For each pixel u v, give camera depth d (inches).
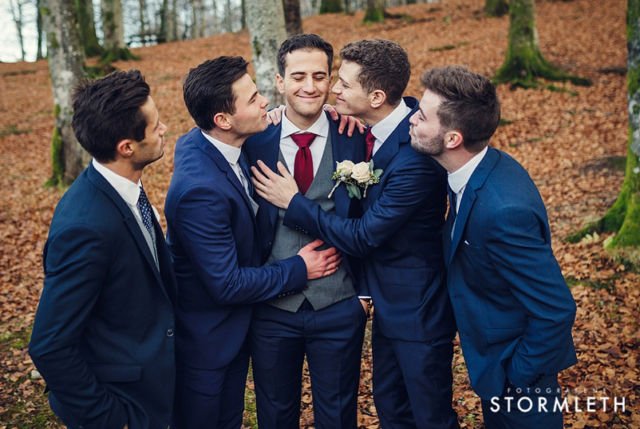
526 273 83.6
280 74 103.2
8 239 295.9
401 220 98.4
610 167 308.7
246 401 147.4
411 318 103.2
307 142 104.3
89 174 83.0
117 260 82.5
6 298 227.6
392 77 97.8
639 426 125.4
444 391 106.3
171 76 713.0
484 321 93.4
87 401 80.1
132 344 87.3
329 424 110.3
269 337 106.1
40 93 741.3
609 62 542.3
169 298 95.5
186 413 103.9
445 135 87.5
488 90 86.6
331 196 105.6
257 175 103.5
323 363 107.7
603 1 787.4
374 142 105.8
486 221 85.8
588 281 193.9
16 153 490.9
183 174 95.1
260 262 105.0
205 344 100.6
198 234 93.0
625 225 204.4
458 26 783.7
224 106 93.3
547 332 83.6
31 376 166.1
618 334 162.4
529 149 366.6
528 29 504.4
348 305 107.3
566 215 258.1
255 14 257.6
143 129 82.3
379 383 113.3
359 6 1472.7
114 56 827.4
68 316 77.3
